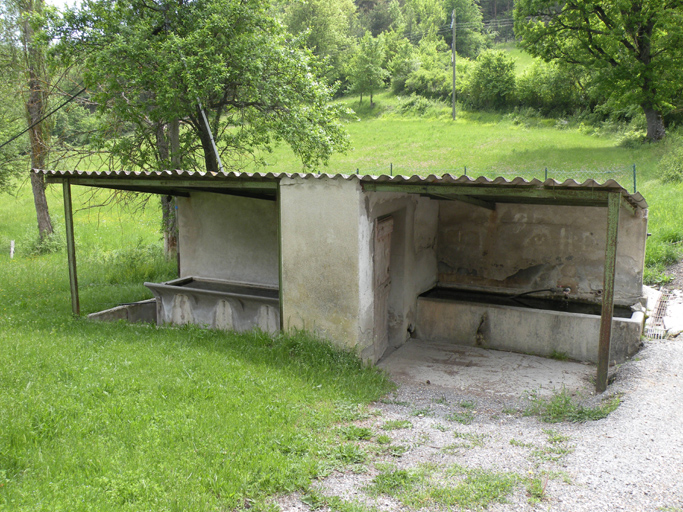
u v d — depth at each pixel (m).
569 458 4.39
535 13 32.09
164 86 12.20
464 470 4.27
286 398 5.65
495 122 46.38
